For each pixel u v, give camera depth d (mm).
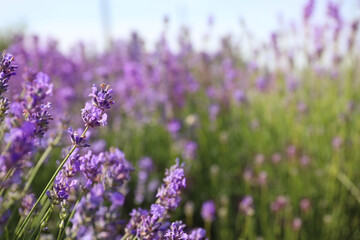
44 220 1331
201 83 5645
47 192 1190
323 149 3779
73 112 4469
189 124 4379
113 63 5605
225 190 3676
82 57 5797
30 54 4539
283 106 4477
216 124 4492
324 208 3293
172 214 3037
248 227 3072
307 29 4297
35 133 1073
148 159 3697
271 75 4836
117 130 4340
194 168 3908
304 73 4609
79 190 1221
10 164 858
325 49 4285
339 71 4305
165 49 5086
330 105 4203
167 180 1278
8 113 1099
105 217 885
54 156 2969
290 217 3137
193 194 3658
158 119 4758
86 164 1104
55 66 4723
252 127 4297
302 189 3410
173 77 5031
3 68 1141
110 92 1135
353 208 3400
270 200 3443
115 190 1027
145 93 4891
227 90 5207
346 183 3299
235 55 5766
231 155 4156
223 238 3152
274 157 3787
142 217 1125
